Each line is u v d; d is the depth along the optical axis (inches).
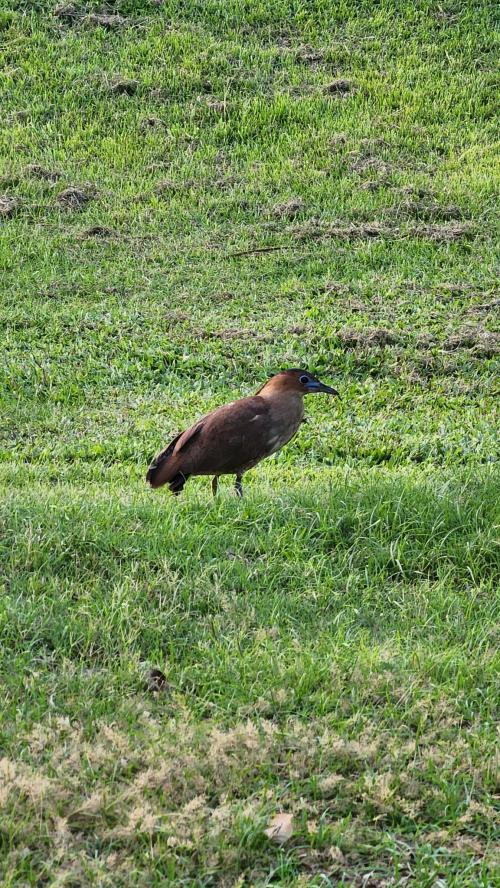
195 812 251.9
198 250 892.0
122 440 595.2
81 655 324.2
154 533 400.5
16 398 664.4
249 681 315.0
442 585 385.1
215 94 1113.4
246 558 400.8
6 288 831.7
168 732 281.4
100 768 265.9
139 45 1166.3
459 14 1224.8
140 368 704.4
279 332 754.2
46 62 1141.7
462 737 291.7
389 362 712.4
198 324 768.9
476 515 424.5
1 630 331.9
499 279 838.5
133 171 1010.7
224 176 1000.9
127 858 237.8
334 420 630.5
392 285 831.7
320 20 1219.9
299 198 960.3
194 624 347.3
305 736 283.3
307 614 361.7
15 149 1029.8
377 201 956.6
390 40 1189.1
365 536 415.2
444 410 650.8
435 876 240.7
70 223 934.4
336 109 1095.0
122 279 847.7
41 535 390.6
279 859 243.4
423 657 328.5
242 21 1212.5
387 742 285.3
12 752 270.8
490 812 262.1
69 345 737.0
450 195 964.6
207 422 448.1
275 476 528.7
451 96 1113.4
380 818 259.6
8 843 239.5
